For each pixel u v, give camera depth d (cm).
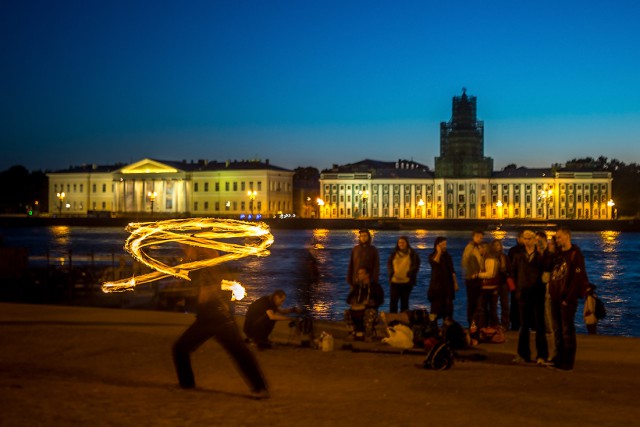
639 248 11250
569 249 1609
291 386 1454
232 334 1330
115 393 1317
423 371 1609
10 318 2323
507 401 1309
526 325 1725
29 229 18388
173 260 4800
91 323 2216
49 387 1345
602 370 1639
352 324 2059
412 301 4466
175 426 1109
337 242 12556
